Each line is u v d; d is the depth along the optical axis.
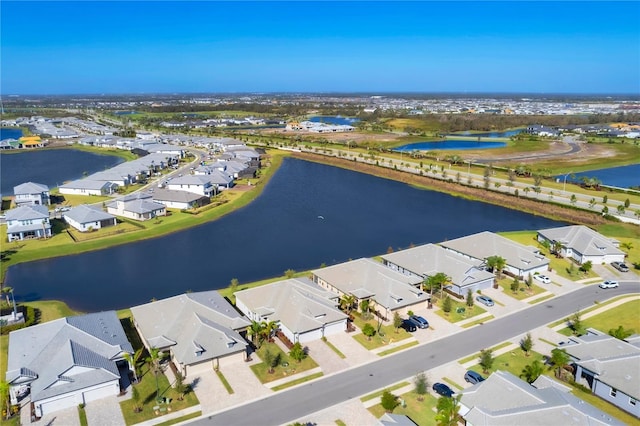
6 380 51.34
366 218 134.62
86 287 86.88
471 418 45.81
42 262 98.94
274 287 74.06
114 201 139.50
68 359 52.97
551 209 139.38
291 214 137.88
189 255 103.75
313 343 64.69
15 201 142.25
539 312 74.44
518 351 62.97
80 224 116.50
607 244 95.75
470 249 95.62
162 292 84.88
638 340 60.53
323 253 105.44
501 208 147.38
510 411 45.53
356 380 56.44
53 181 181.12
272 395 53.53
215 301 70.50
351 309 75.56
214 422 49.00
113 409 50.88
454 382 56.09
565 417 44.09
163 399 52.34
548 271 90.94
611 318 72.31
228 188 168.00
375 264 82.94
